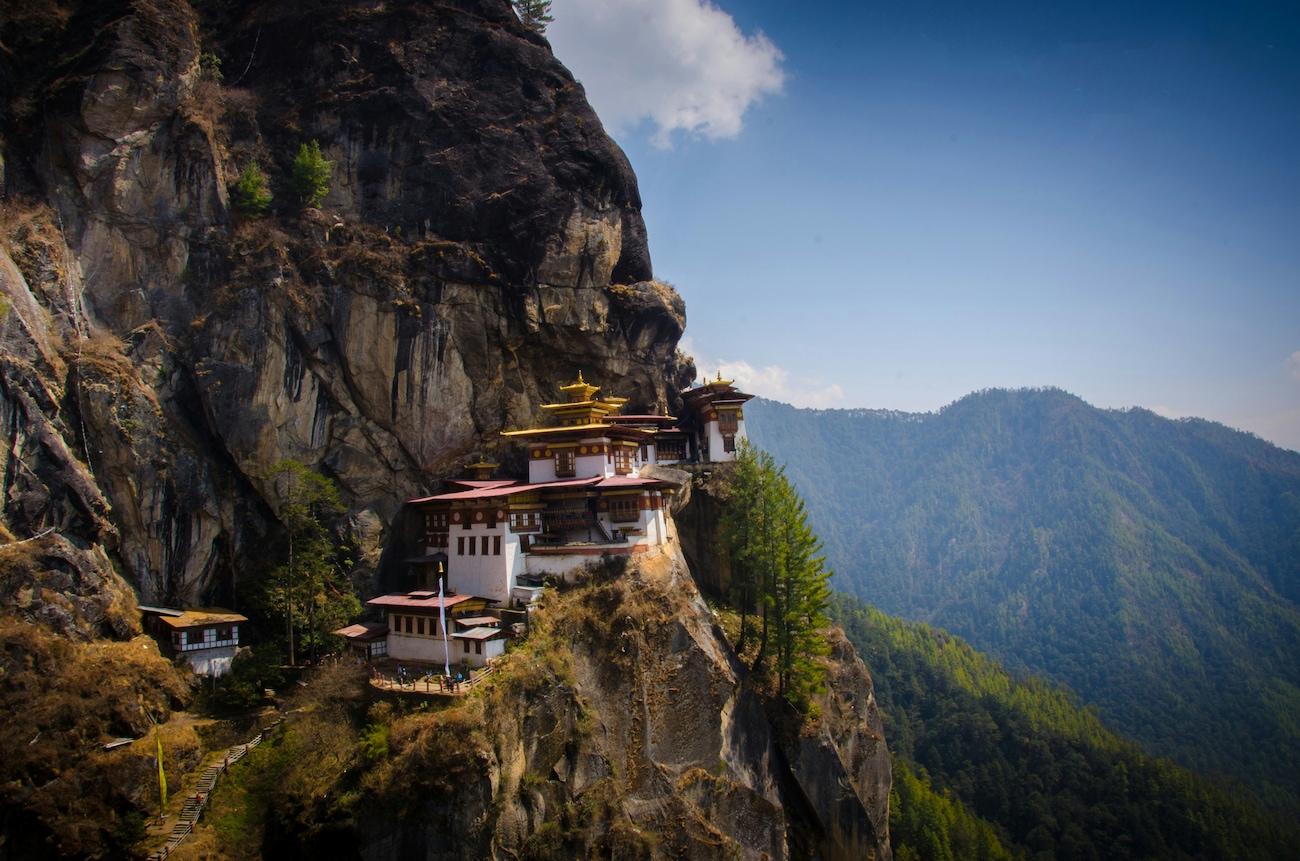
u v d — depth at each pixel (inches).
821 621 2281.0
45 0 2290.8
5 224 2001.7
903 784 4151.1
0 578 1617.9
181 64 2311.8
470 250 2497.5
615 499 2247.8
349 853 1492.4
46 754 1455.5
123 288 2177.7
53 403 1838.1
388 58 2682.1
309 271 2327.8
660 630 2037.4
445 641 1863.9
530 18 3339.1
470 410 2503.7
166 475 2058.3
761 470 2340.1
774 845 2062.0
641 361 2908.5
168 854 1465.3
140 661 1738.4
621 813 1801.2
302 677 1937.7
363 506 2345.0
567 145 2704.2
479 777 1525.6
